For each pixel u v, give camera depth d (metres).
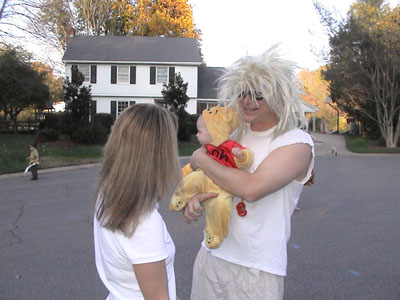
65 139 24.70
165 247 1.55
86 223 6.37
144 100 31.75
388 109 22.31
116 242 1.50
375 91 20.94
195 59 31.44
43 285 3.92
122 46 32.69
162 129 1.56
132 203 1.49
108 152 1.58
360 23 19.14
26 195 9.07
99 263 1.68
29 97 29.58
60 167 14.84
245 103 1.88
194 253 4.77
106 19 42.38
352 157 17.64
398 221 6.15
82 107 23.28
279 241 1.96
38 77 30.42
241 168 1.95
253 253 1.97
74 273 4.22
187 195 2.02
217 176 1.91
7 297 3.67
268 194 1.84
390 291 3.65
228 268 2.07
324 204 7.46
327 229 5.71
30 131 32.28
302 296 3.59
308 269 4.19
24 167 14.20
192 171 2.20
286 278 3.97
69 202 8.15
